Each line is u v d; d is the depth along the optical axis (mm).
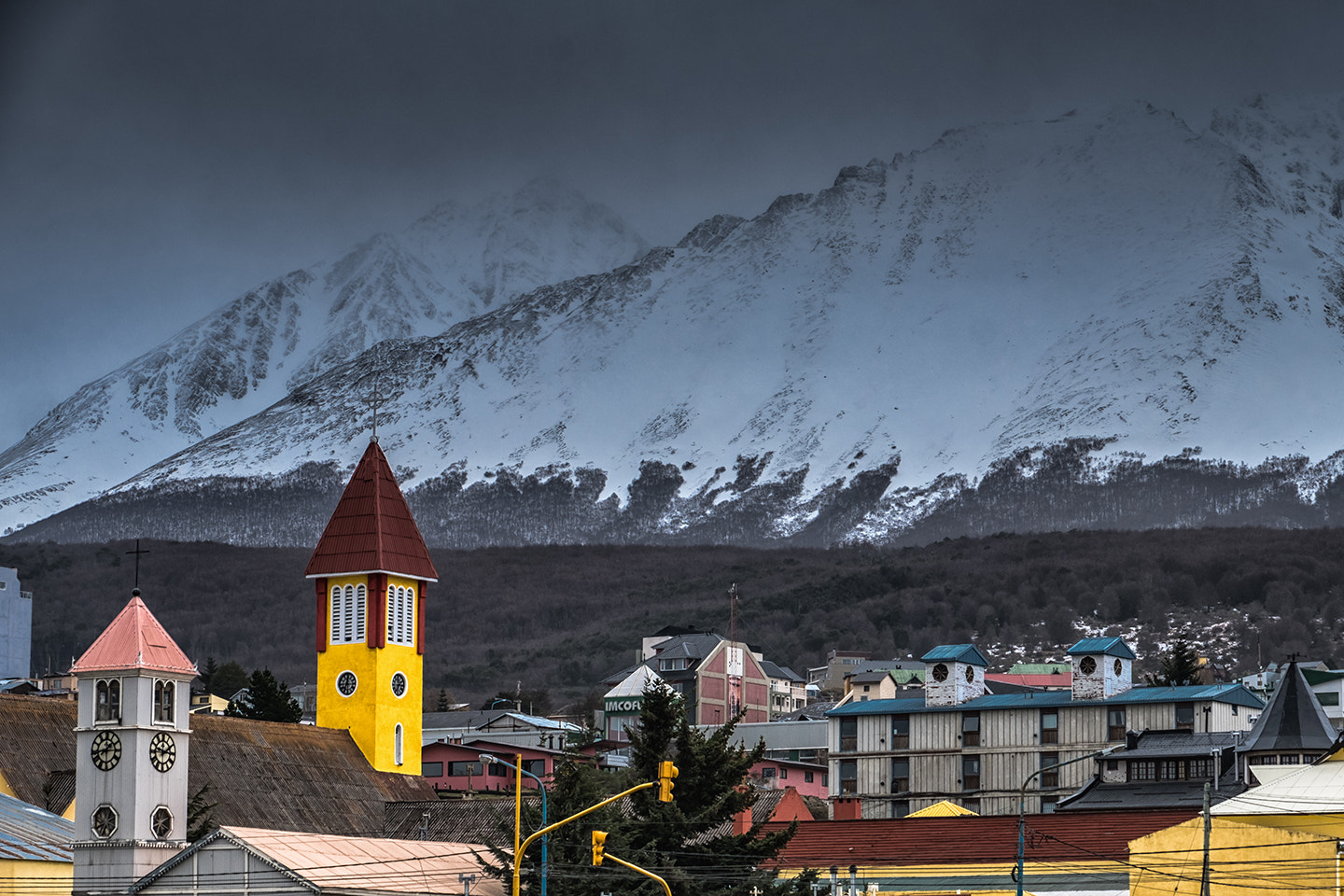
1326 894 150875
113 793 160625
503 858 164250
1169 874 160000
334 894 160125
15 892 141750
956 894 180750
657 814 165500
